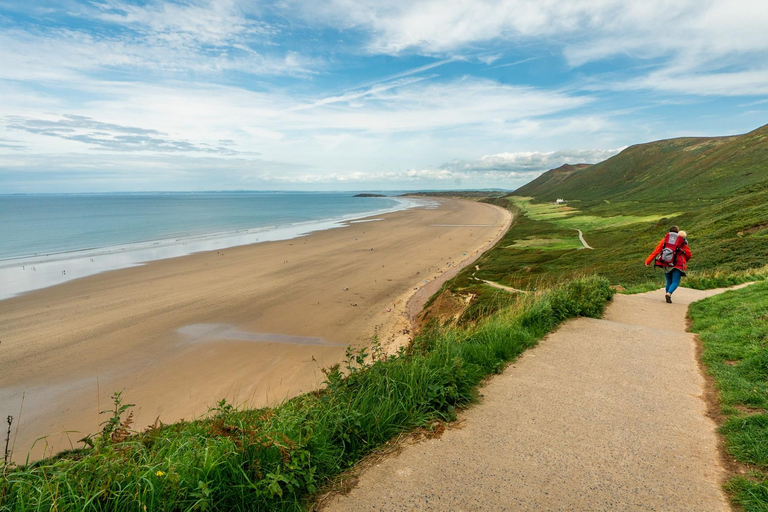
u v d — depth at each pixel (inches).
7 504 93.9
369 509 107.0
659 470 122.8
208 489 98.2
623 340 262.5
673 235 417.7
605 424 152.5
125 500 97.3
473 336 255.8
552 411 163.8
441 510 106.0
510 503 108.5
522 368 213.5
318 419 138.4
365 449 135.9
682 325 324.2
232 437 117.8
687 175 4424.2
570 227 2522.1
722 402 165.3
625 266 989.2
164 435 136.6
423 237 2352.4
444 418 157.4
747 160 3841.0
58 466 104.3
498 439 142.3
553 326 294.7
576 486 115.6
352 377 175.0
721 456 129.4
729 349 225.6
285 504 107.9
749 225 1111.0
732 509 105.0
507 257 1558.8
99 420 484.4
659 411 162.6
